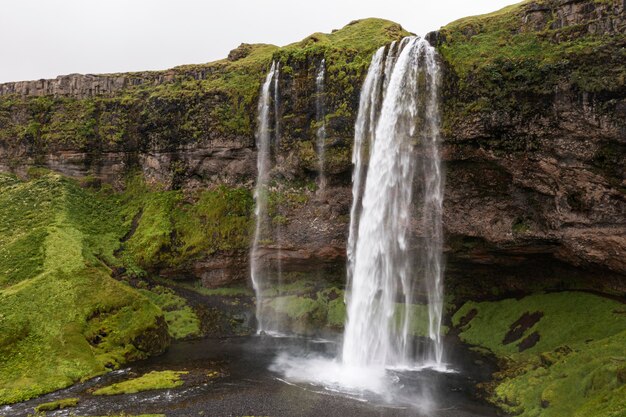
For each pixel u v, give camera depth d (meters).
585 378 31.42
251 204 64.00
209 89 70.75
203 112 69.81
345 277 59.31
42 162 81.31
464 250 49.91
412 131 47.69
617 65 36.97
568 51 39.41
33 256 57.16
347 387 38.38
